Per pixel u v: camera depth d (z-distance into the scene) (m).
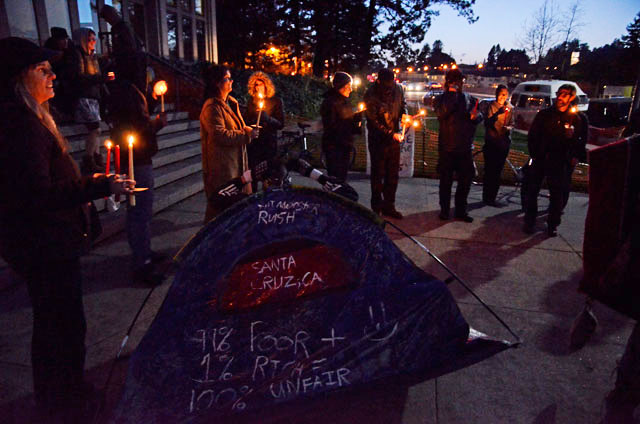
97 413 2.33
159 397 2.11
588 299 2.52
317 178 2.53
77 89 5.79
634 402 2.32
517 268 4.65
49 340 2.20
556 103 5.22
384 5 31.19
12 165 1.88
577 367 3.04
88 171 5.95
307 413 2.20
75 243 2.20
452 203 7.11
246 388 2.19
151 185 3.97
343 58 32.34
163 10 14.26
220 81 4.25
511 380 2.89
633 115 5.34
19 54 1.92
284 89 18.56
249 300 2.35
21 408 2.56
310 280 2.42
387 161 6.00
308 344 2.34
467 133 5.77
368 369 2.33
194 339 2.25
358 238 2.51
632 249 2.19
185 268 2.30
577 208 7.01
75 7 10.27
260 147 5.70
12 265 2.13
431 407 2.63
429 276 2.64
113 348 3.15
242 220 2.36
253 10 25.78
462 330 2.57
